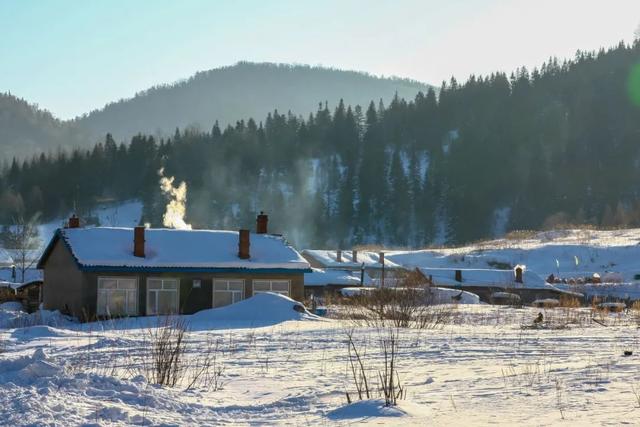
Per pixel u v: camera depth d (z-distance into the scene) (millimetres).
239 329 34500
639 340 26312
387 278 69062
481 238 179875
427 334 30203
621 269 92625
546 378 15641
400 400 13398
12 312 47625
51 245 53656
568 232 116125
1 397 13164
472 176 195625
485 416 11641
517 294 70375
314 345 25734
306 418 12320
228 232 55625
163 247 51875
